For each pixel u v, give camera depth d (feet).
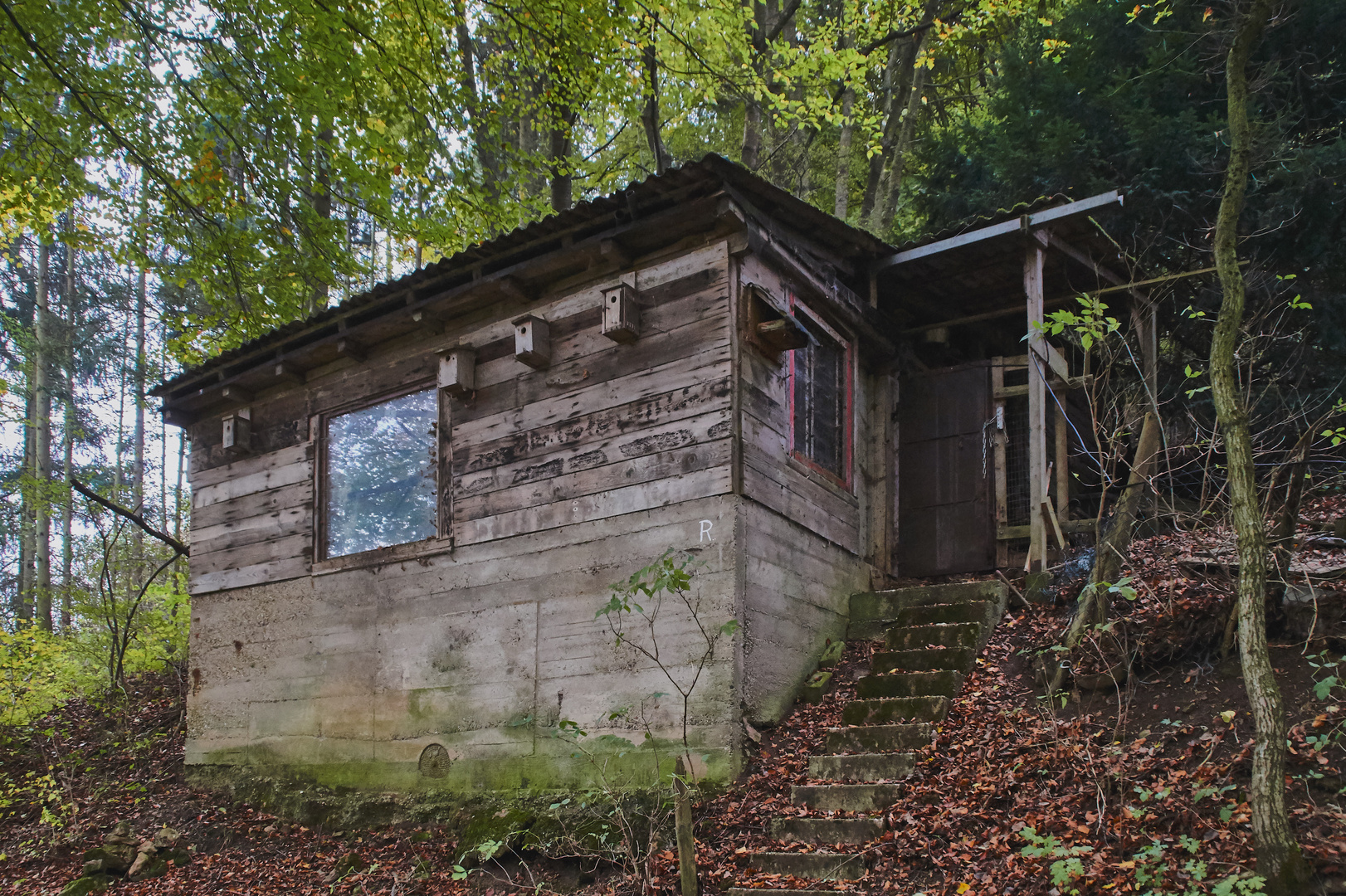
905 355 33.53
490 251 27.68
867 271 31.65
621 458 25.98
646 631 24.40
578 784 24.57
